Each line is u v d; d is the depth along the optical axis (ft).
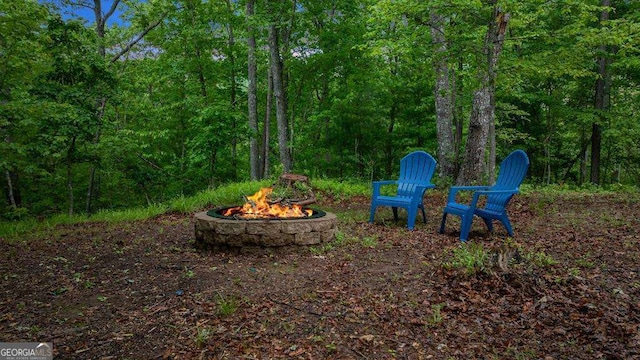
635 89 46.24
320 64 43.06
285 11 40.37
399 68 45.09
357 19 43.09
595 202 25.99
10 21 26.66
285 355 7.94
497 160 53.31
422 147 47.50
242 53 47.70
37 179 37.60
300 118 55.67
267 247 15.05
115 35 45.57
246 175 54.95
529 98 45.03
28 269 13.71
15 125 28.27
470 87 27.81
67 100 27.78
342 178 46.26
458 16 24.63
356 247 15.85
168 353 8.04
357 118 44.06
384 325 9.14
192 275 12.58
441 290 11.00
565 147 58.49
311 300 10.55
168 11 43.68
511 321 9.24
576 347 8.13
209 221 15.64
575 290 10.60
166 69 46.03
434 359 7.81
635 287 10.84
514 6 21.94
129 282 12.26
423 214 20.95
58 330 9.14
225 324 9.24
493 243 15.72
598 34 23.76
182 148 49.55
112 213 26.53
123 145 38.68
